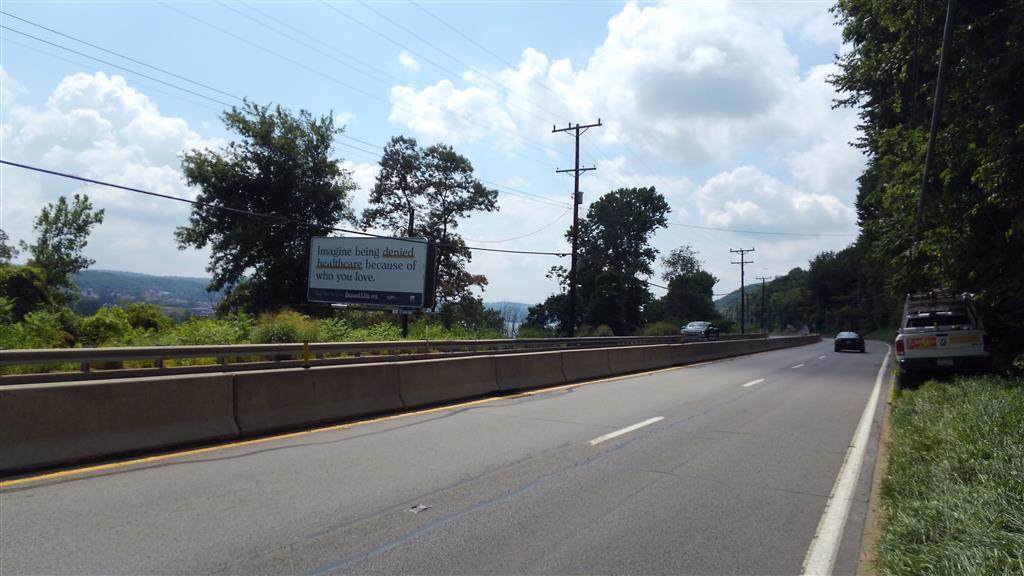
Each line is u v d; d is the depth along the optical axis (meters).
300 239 39.97
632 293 77.94
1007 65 12.06
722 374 22.31
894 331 79.31
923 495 5.90
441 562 4.88
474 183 50.78
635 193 80.25
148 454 8.13
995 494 5.17
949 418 8.55
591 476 7.52
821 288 127.12
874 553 5.25
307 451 8.55
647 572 4.76
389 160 49.62
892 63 15.84
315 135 40.03
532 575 4.66
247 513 5.89
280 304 39.16
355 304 32.38
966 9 12.70
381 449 8.76
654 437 9.99
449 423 10.95
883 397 16.05
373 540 5.30
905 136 16.05
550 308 78.31
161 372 16.45
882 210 19.56
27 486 6.57
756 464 8.30
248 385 9.69
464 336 34.75
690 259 98.06
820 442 9.88
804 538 5.57
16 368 15.76
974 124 13.34
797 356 37.16
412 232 49.88
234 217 38.69
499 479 7.30
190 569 4.61
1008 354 18.17
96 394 7.84
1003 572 3.93
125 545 5.04
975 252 14.87
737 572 4.80
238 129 38.66
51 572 4.49
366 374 11.91
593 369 20.47
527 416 11.82
